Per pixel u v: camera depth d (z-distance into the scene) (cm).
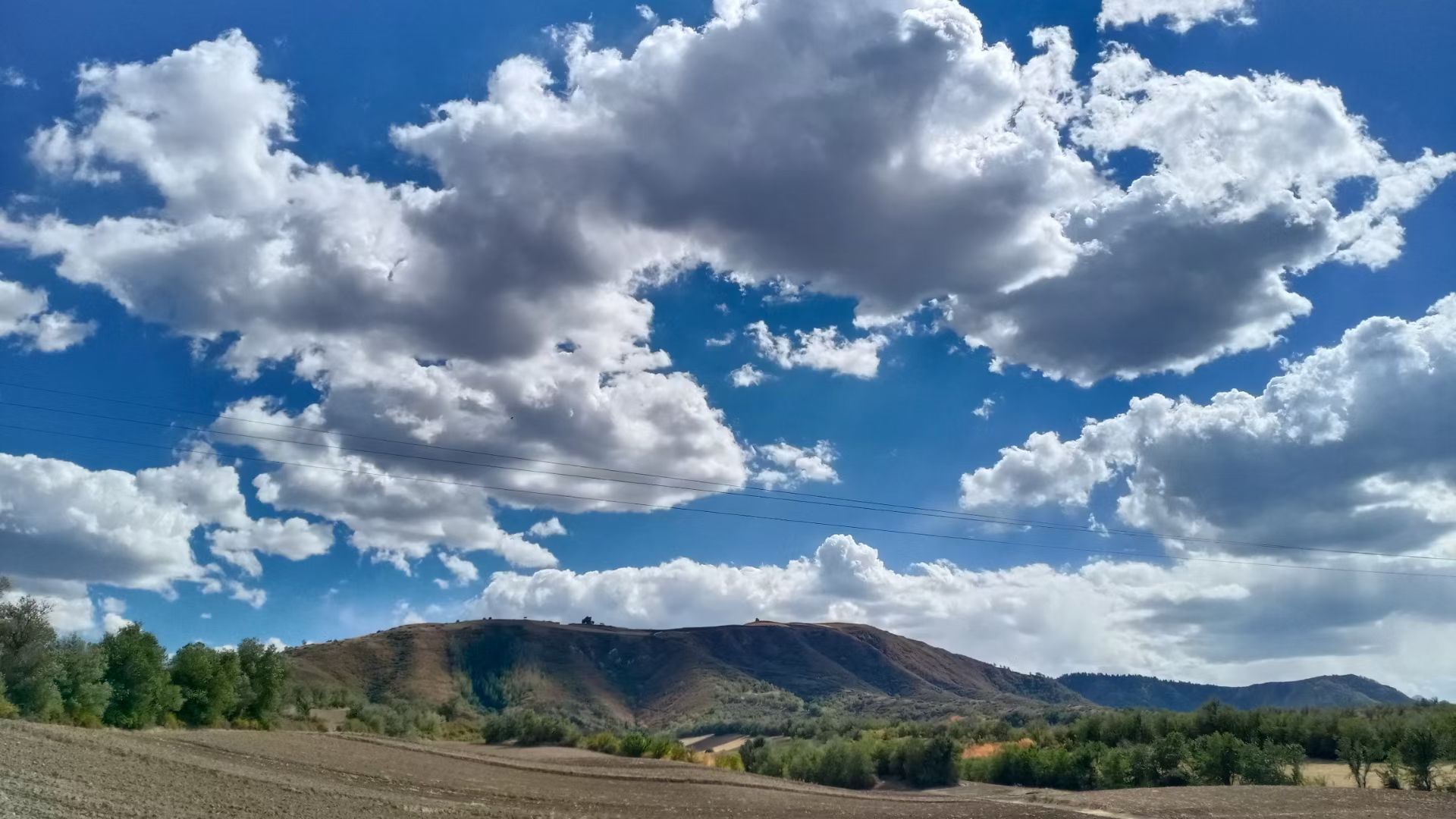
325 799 4806
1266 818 5659
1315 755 10950
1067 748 12006
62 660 7562
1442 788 8075
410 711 16400
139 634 8875
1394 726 9400
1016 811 6309
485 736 14825
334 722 14125
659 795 7044
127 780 4228
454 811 4931
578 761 10506
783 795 7606
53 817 2914
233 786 4753
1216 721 11956
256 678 11662
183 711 9931
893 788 11294
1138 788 9062
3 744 4516
